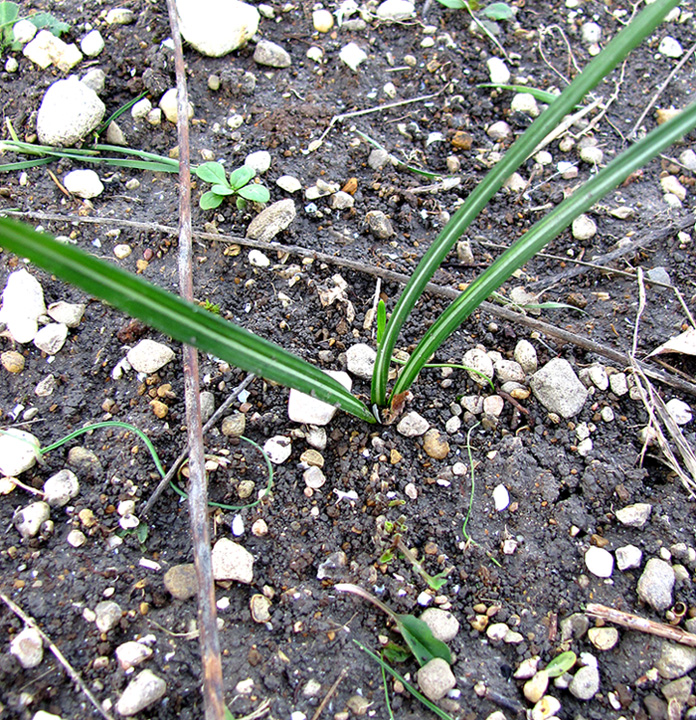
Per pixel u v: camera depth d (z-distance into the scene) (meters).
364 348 0.20
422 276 0.16
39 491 0.18
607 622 0.17
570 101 0.14
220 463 0.18
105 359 0.20
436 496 0.19
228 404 0.19
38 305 0.20
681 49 0.28
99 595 0.17
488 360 0.20
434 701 0.16
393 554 0.18
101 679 0.16
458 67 0.26
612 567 0.18
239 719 0.16
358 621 0.17
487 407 0.20
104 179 0.23
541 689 0.16
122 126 0.24
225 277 0.21
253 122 0.24
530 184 0.24
